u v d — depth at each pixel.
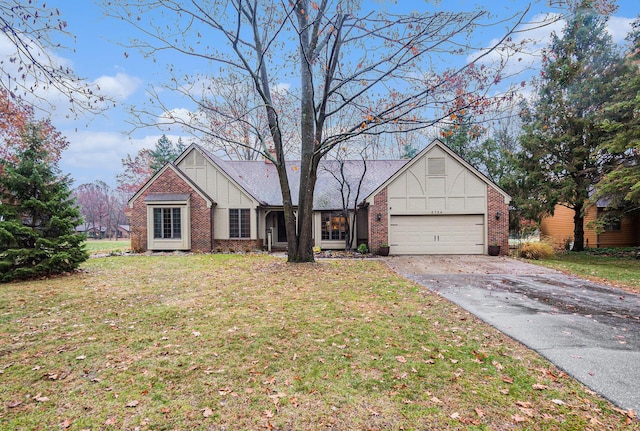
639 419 2.93
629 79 14.33
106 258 15.34
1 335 5.03
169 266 12.50
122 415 3.03
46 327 5.39
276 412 3.06
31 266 10.05
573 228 20.88
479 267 12.05
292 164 22.19
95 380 3.66
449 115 8.85
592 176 17.19
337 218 19.25
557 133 17.59
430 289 8.19
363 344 4.62
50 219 10.44
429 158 16.23
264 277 9.88
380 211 16.34
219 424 2.90
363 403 3.19
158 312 6.20
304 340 4.78
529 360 4.10
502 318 5.79
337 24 9.66
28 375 3.78
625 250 18.19
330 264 12.66
